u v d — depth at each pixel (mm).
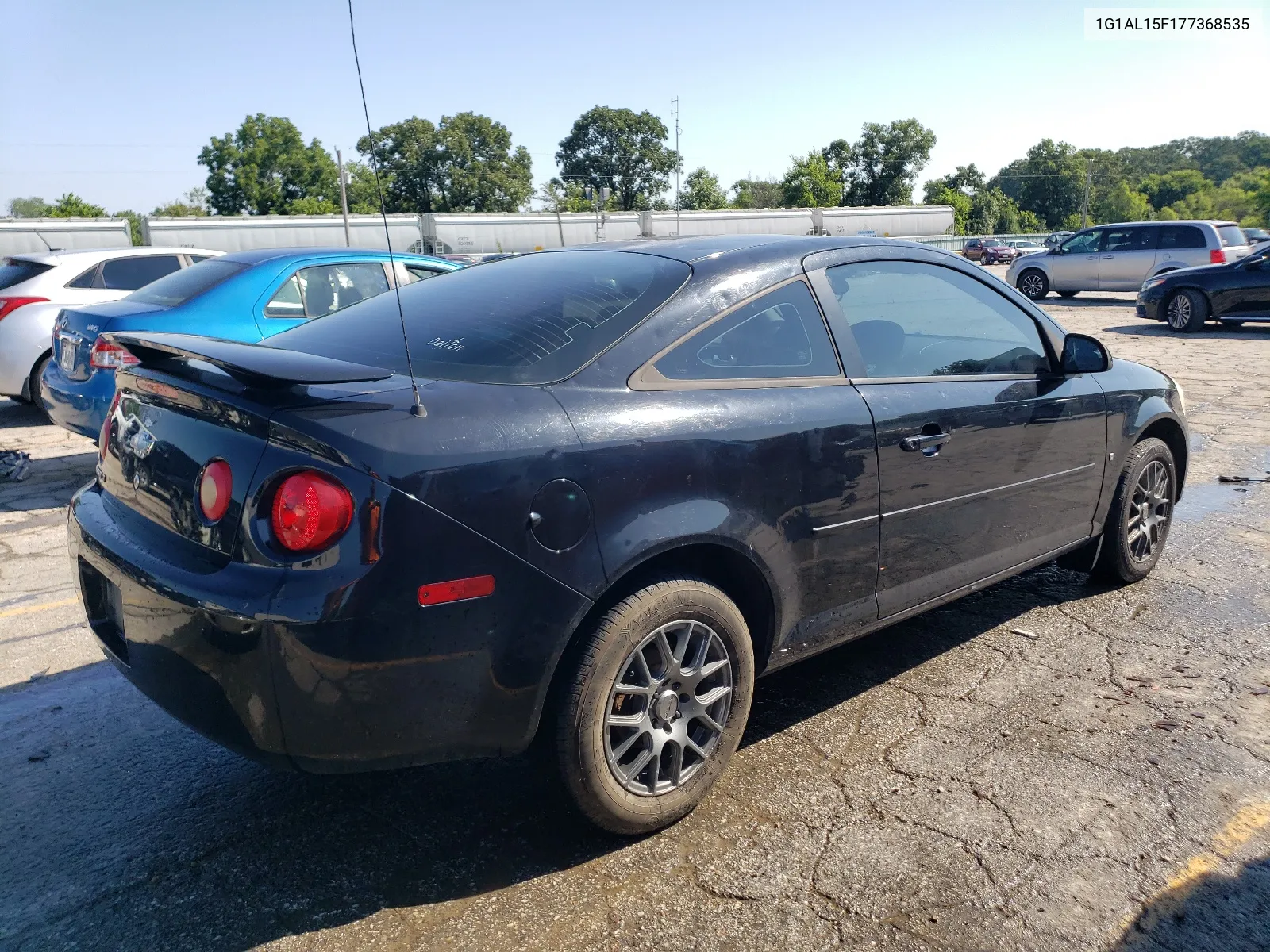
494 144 64750
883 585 3055
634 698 2451
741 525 2557
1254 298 13789
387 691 2064
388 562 2018
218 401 2150
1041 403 3535
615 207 87938
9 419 9250
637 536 2334
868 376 3010
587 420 2320
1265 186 90000
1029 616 4082
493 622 2146
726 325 2729
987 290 3592
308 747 2061
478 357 2459
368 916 2236
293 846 2520
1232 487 6207
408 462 2055
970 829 2562
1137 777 2812
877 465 2916
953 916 2225
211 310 6188
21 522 5797
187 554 2180
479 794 2764
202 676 2084
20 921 2223
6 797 2754
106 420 2697
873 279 3199
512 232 36219
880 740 3045
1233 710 3225
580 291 2768
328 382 2025
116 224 30047
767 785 2791
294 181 74438
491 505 2131
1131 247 19234
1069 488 3781
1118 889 2318
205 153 73000
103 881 2369
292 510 2000
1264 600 4227
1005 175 115250
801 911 2246
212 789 2797
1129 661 3621
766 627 2770
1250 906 2260
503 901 2289
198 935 2178
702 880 2363
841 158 92938
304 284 6684
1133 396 4090
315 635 1974
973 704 3283
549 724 2318
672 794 2527
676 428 2449
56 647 3848
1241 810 2641
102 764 2941
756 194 89750
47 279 8508
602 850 2488
